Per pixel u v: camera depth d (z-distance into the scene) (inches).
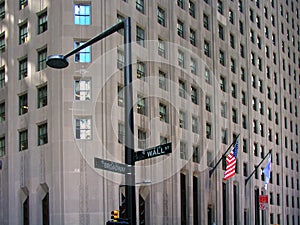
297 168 3041.3
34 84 1595.7
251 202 2329.0
